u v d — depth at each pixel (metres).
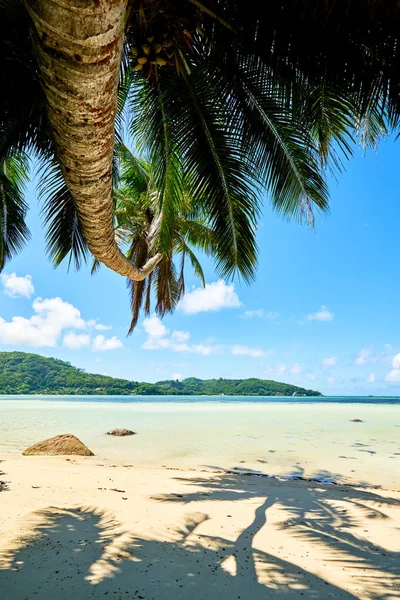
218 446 11.36
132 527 3.80
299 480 7.04
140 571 2.83
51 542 3.35
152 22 3.58
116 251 4.36
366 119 4.99
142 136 6.18
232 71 4.84
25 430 15.22
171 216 6.04
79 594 2.47
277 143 5.22
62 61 1.31
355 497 5.47
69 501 4.71
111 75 1.43
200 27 4.24
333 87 4.41
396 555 3.24
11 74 3.56
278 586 2.64
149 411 30.36
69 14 1.15
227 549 3.31
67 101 1.50
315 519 4.28
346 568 2.96
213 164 5.42
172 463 8.78
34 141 4.81
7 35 3.29
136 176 11.84
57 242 6.33
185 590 2.56
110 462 8.53
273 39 4.19
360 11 3.48
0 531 3.58
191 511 4.48
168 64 3.93
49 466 7.30
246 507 4.77
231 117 5.20
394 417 24.11
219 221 5.66
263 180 5.49
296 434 14.41
